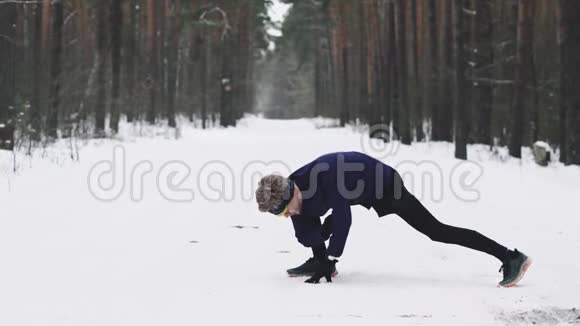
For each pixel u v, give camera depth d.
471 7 23.48
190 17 40.91
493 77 23.06
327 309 4.50
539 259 6.41
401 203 5.27
